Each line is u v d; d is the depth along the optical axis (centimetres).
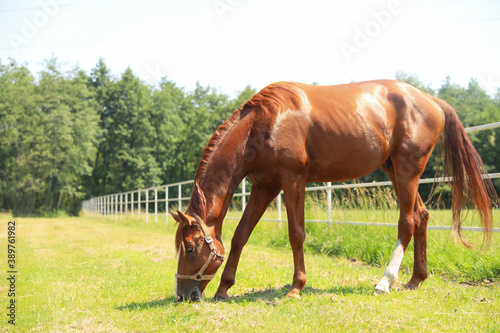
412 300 349
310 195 924
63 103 4128
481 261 466
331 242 678
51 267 578
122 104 4841
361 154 393
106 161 5012
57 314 327
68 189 4250
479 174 426
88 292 417
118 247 822
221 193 365
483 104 4528
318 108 384
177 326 287
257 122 372
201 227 346
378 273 489
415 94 425
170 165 5166
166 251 721
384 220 695
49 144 3903
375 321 276
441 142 446
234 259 386
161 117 4988
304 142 375
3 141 3862
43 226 1803
